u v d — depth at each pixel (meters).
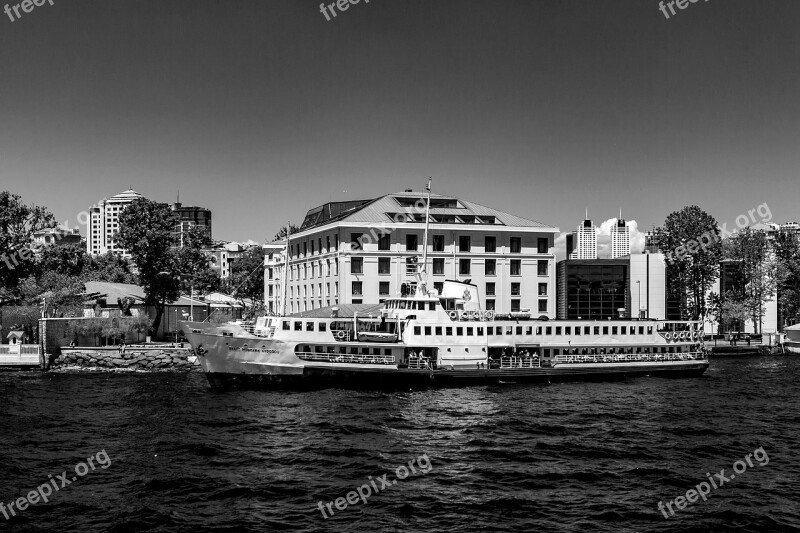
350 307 99.44
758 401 70.88
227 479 41.66
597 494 39.44
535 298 121.12
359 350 77.88
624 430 55.75
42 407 64.06
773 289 133.50
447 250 116.75
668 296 132.38
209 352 74.25
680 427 56.94
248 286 180.00
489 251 119.19
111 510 36.50
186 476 42.16
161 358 98.62
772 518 35.94
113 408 63.56
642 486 41.00
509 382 83.12
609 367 87.06
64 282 120.06
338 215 126.75
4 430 53.88
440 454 47.78
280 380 75.06
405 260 114.44
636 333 90.19
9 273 109.62
